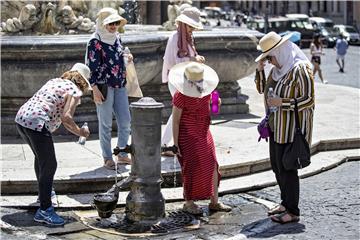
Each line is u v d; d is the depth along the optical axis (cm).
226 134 2002
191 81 1325
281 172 1317
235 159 1666
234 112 2380
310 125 1290
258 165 1672
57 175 1494
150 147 1308
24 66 1911
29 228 1280
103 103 1544
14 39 1933
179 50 1611
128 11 3219
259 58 1290
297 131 1273
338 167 1795
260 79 1338
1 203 1401
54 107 1303
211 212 1395
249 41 2319
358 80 4512
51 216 1305
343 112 2444
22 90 1955
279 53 1281
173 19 2614
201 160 1348
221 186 1542
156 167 1322
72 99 1291
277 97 1273
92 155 1714
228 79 2372
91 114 2011
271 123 1301
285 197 1324
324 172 1739
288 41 1291
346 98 2823
